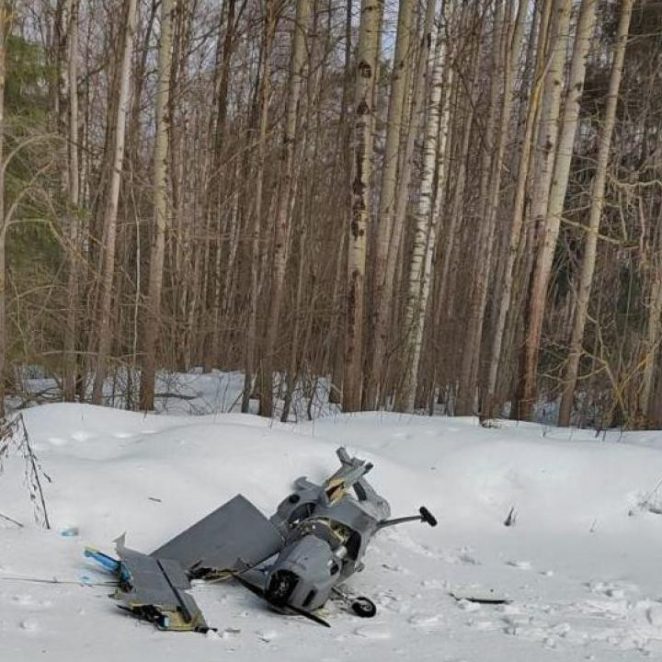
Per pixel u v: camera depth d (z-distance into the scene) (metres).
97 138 17.33
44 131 10.13
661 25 16.73
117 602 4.18
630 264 14.38
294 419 12.28
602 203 12.56
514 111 20.61
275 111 18.23
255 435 7.27
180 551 4.96
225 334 19.41
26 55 10.72
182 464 6.44
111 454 6.82
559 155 11.81
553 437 9.32
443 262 17.88
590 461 7.80
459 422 9.91
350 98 18.25
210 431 7.28
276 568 4.41
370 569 5.61
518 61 18.30
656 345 11.44
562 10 11.50
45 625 3.68
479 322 13.09
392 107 12.40
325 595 4.48
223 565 4.89
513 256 12.04
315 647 3.96
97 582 4.43
